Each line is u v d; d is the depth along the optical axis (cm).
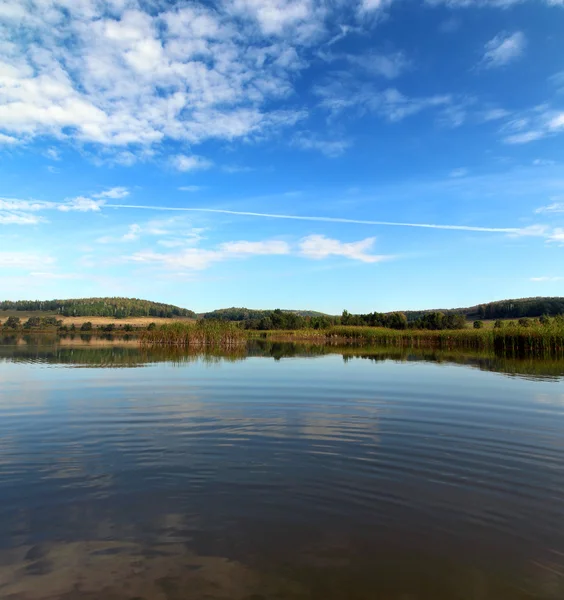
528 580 541
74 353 3981
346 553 597
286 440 1108
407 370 2639
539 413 1419
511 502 756
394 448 1044
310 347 5322
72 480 842
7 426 1244
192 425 1254
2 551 592
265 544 618
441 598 507
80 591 510
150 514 703
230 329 6022
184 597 503
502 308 14475
